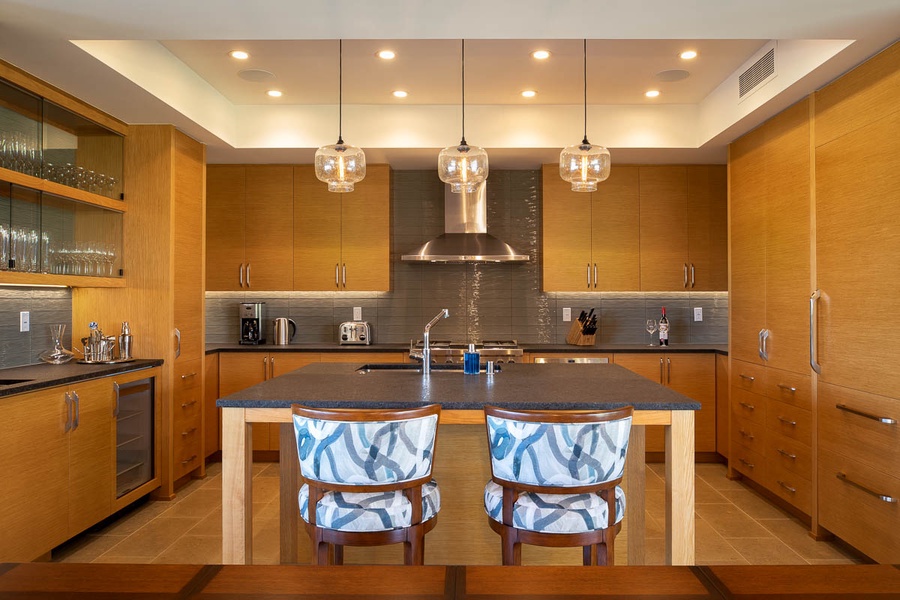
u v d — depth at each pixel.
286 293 5.66
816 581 1.03
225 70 3.98
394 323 5.66
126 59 3.20
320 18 2.58
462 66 3.88
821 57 3.03
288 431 2.79
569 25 2.67
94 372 3.27
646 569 1.07
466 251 5.18
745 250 4.31
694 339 5.65
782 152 3.76
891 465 2.77
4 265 3.00
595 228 5.30
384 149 4.79
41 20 2.54
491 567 1.09
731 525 3.60
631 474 2.69
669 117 4.73
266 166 5.31
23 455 2.73
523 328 5.65
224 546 2.47
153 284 4.08
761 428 4.09
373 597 0.97
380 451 1.98
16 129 3.09
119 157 4.04
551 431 1.97
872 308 2.91
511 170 5.61
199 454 4.51
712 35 2.76
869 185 2.93
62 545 3.25
